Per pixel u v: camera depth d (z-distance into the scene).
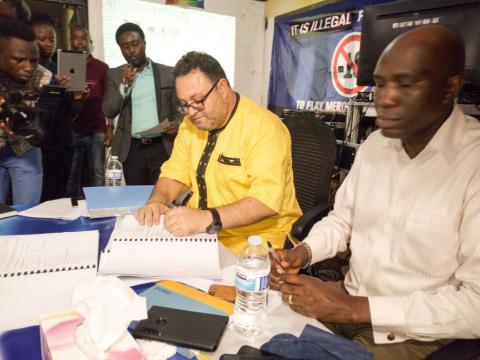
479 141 0.81
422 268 0.84
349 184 1.10
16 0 2.77
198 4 3.80
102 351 0.47
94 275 0.76
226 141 1.24
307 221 1.24
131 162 2.62
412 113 0.74
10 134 1.77
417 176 0.87
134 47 2.47
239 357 0.52
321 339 0.57
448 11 1.55
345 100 3.17
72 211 1.18
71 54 2.15
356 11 2.97
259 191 1.11
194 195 1.38
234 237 1.27
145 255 0.85
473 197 0.76
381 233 0.93
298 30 3.68
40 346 0.54
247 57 4.24
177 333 0.57
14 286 0.70
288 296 0.73
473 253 0.72
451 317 0.68
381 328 0.72
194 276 0.78
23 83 1.76
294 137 1.58
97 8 3.33
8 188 1.97
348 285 1.04
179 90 1.12
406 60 0.71
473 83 1.51
